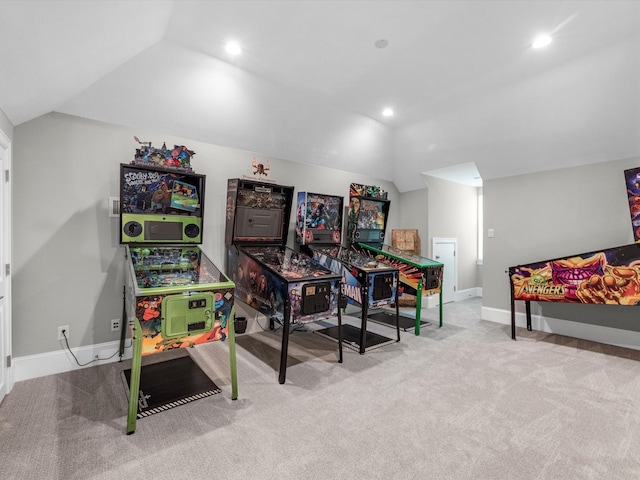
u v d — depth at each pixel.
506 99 3.77
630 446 1.87
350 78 3.50
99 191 3.01
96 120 3.00
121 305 3.12
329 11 2.47
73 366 2.86
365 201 4.98
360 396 2.44
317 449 1.82
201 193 3.12
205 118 3.50
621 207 3.64
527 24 2.60
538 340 3.82
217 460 1.72
